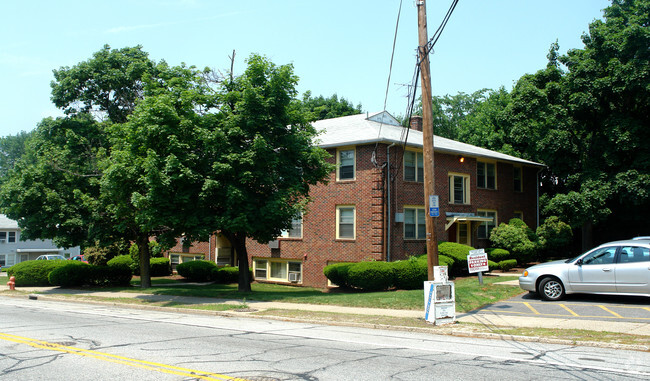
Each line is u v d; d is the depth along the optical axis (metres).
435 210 13.70
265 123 18.92
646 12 27.05
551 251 30.80
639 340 9.83
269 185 19.28
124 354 8.98
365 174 23.86
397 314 14.36
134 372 7.56
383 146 23.72
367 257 23.41
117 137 21.75
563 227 30.22
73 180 24.16
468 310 14.38
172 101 18.69
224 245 31.62
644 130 26.00
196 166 18.53
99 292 23.47
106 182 19.75
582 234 31.39
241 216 17.97
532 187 33.97
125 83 26.17
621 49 25.89
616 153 27.08
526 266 28.39
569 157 29.22
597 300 14.78
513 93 32.19
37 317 14.92
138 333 11.66
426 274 20.97
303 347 9.83
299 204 20.20
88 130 25.80
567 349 9.56
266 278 28.62
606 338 10.09
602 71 27.14
